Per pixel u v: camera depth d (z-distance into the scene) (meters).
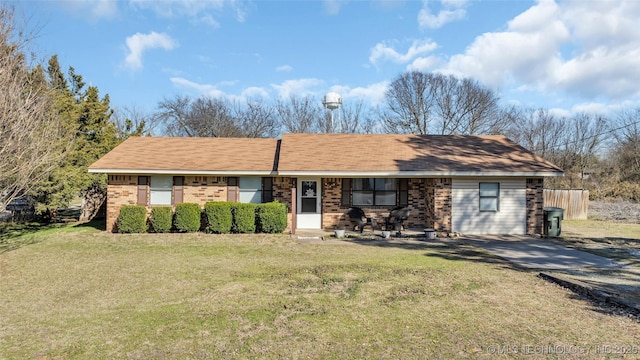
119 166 14.55
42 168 12.07
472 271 8.55
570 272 8.52
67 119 16.62
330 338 4.89
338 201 15.80
